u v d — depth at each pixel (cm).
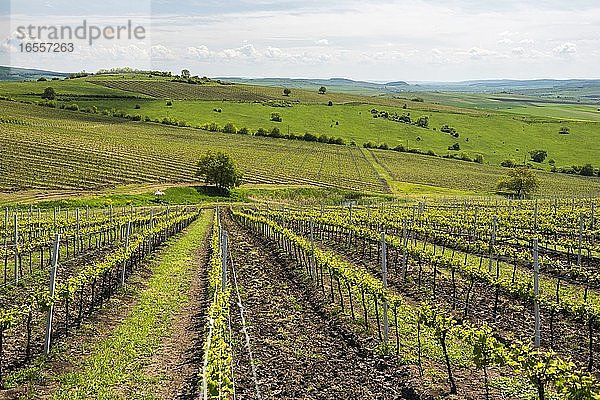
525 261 2202
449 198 7919
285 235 2480
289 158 10519
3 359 1093
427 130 14425
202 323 1382
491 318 1448
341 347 1200
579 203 5181
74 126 10944
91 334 1274
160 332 1299
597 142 13612
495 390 967
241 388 972
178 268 2212
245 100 16762
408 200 7556
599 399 725
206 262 2398
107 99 14675
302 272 2075
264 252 2672
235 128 12644
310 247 1956
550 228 2780
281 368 1073
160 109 14162
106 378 1007
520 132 14525
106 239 3272
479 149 12975
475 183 9500
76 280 1346
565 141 13725
